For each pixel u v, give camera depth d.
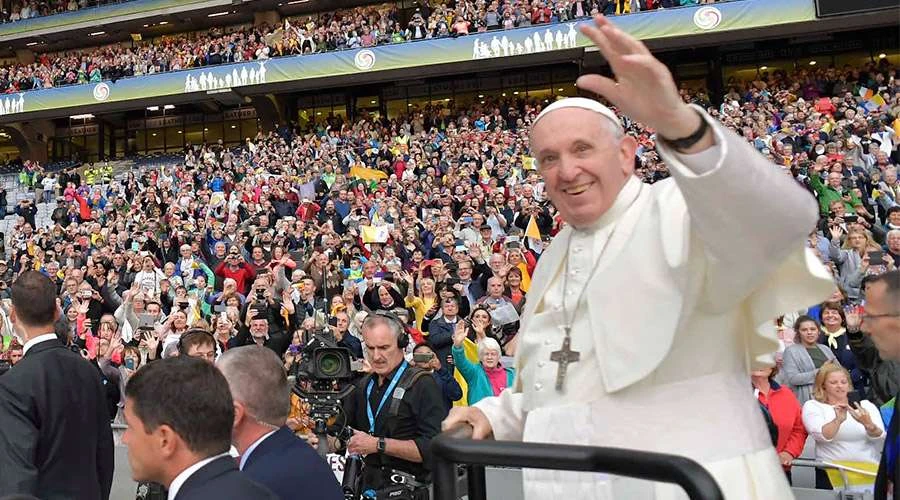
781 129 15.32
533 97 25.02
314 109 26.38
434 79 25.78
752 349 1.20
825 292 1.07
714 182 0.92
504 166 15.32
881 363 4.02
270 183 16.62
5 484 2.35
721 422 1.12
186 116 29.23
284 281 7.59
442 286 7.45
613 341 1.16
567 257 1.36
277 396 2.15
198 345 3.61
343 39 22.53
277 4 26.66
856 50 21.78
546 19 20.28
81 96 24.38
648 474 0.83
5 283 10.88
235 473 1.59
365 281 9.12
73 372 2.67
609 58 0.94
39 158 28.73
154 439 1.57
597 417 1.17
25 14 28.75
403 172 17.19
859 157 12.70
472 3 22.00
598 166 1.24
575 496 1.17
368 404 3.19
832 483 3.88
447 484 0.97
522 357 1.38
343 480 2.88
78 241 13.87
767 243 0.96
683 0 18.92
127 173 22.59
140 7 27.20
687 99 20.81
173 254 12.79
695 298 1.10
